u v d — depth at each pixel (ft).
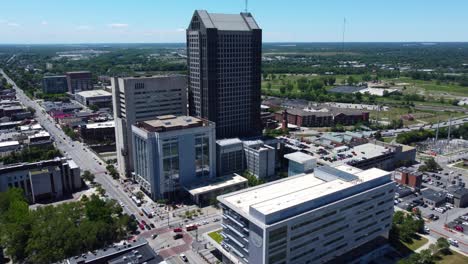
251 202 467.52
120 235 554.05
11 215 554.46
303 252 455.63
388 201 540.93
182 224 606.96
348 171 565.53
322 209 459.73
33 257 473.67
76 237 495.82
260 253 427.33
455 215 648.38
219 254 523.70
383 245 538.88
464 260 506.89
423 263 497.46
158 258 436.35
